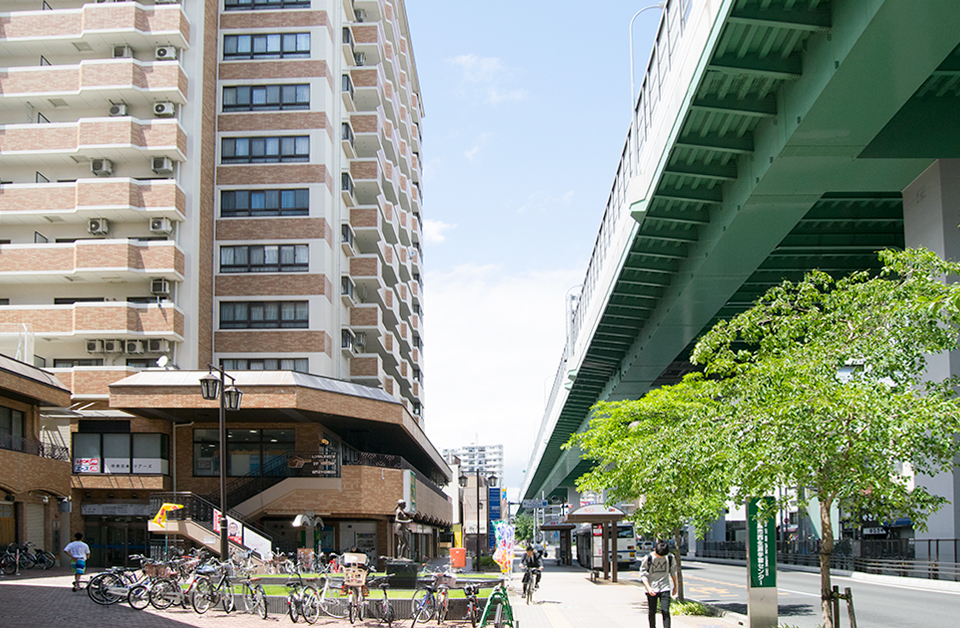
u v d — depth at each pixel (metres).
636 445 20.17
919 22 16.19
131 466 36.44
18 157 40.66
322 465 35.44
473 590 16.67
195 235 41.03
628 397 56.84
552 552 121.88
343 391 36.97
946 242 23.52
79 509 36.59
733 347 41.28
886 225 31.36
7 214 39.59
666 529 21.61
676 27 23.52
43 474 33.03
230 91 45.25
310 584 18.89
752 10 18.22
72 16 41.69
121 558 36.66
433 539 69.06
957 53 21.06
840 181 24.42
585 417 69.62
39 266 39.06
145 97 41.47
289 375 34.84
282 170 44.16
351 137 50.62
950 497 25.30
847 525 12.47
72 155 40.56
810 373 11.37
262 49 45.69
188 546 31.66
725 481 12.38
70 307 38.56
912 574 32.16
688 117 22.86
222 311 43.00
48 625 15.34
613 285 37.00
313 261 43.22
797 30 18.88
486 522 82.19
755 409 11.64
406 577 20.70
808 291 12.69
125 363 39.44
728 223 26.94
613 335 46.28
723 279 32.25
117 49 41.81
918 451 10.95
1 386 30.16
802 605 22.42
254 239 43.53
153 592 19.12
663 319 37.97
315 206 43.75
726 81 21.17
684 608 19.50
